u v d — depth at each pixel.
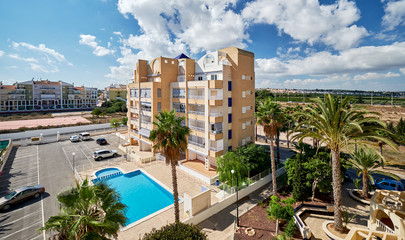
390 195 16.39
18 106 92.19
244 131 32.22
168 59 35.06
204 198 18.80
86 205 10.95
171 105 35.53
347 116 15.66
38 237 15.69
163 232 11.51
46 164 31.53
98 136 51.53
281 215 15.72
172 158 16.45
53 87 101.56
